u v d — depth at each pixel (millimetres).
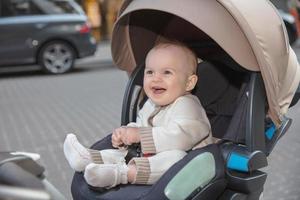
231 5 2469
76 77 12289
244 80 2875
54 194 2357
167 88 2697
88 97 9453
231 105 2965
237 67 2924
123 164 2604
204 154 2457
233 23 2506
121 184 2543
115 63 3176
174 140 2572
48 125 7246
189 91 2869
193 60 2803
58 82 11594
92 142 6227
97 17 17969
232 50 2502
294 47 15445
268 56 2535
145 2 2666
